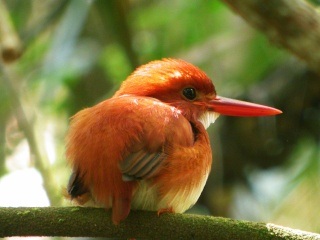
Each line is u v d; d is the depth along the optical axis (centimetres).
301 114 1160
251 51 1189
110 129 627
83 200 654
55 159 1178
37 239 1011
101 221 623
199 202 1141
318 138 1151
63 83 1200
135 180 612
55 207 631
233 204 1115
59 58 1088
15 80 1038
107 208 627
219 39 1236
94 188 623
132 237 629
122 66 1206
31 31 1147
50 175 970
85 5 1087
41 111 1179
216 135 1156
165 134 641
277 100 1165
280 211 1069
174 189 640
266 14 891
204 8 1245
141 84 755
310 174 1074
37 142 995
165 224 624
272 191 1097
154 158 623
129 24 1148
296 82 1164
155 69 766
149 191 633
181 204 656
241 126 1152
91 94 1261
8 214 624
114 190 610
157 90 753
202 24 1254
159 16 1266
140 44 1248
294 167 1114
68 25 1084
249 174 1143
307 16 888
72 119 695
